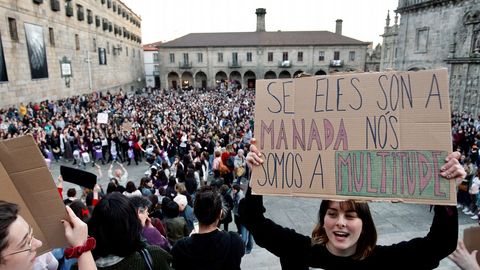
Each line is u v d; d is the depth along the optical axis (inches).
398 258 73.1
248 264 244.4
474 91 1071.0
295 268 79.5
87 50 1546.5
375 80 76.2
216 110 1293.1
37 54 1061.8
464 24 1087.6
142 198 146.8
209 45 2427.4
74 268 83.1
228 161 481.4
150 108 1282.0
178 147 652.7
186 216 243.0
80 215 138.2
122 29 2175.2
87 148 668.1
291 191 80.9
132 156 671.8
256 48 2399.1
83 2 1496.1
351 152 77.0
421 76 73.3
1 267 51.3
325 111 79.3
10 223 52.0
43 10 1113.4
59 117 853.8
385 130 75.0
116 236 72.4
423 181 72.4
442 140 71.6
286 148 81.7
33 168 63.1
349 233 73.2
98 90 1702.8
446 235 70.9
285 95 82.8
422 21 1268.5
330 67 2357.3
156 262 78.6
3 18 881.5
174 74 2578.7
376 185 74.9
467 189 420.8
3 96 877.2
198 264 108.3
